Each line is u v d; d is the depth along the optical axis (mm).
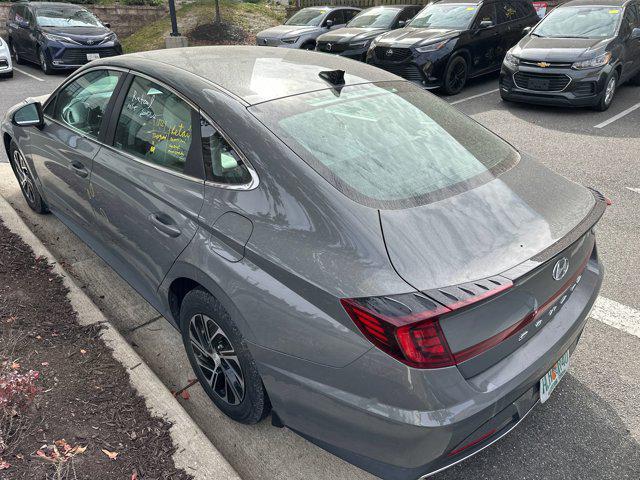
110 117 3061
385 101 2686
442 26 9953
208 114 2408
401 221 1962
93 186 3125
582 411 2688
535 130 7566
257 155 2195
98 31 12562
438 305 1705
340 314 1826
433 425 1714
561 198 2344
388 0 16109
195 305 2426
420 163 2326
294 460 2406
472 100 9438
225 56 2965
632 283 3793
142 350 3107
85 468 2096
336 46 11062
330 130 2336
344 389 1858
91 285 3711
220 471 2158
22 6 13156
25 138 4055
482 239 1961
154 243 2623
